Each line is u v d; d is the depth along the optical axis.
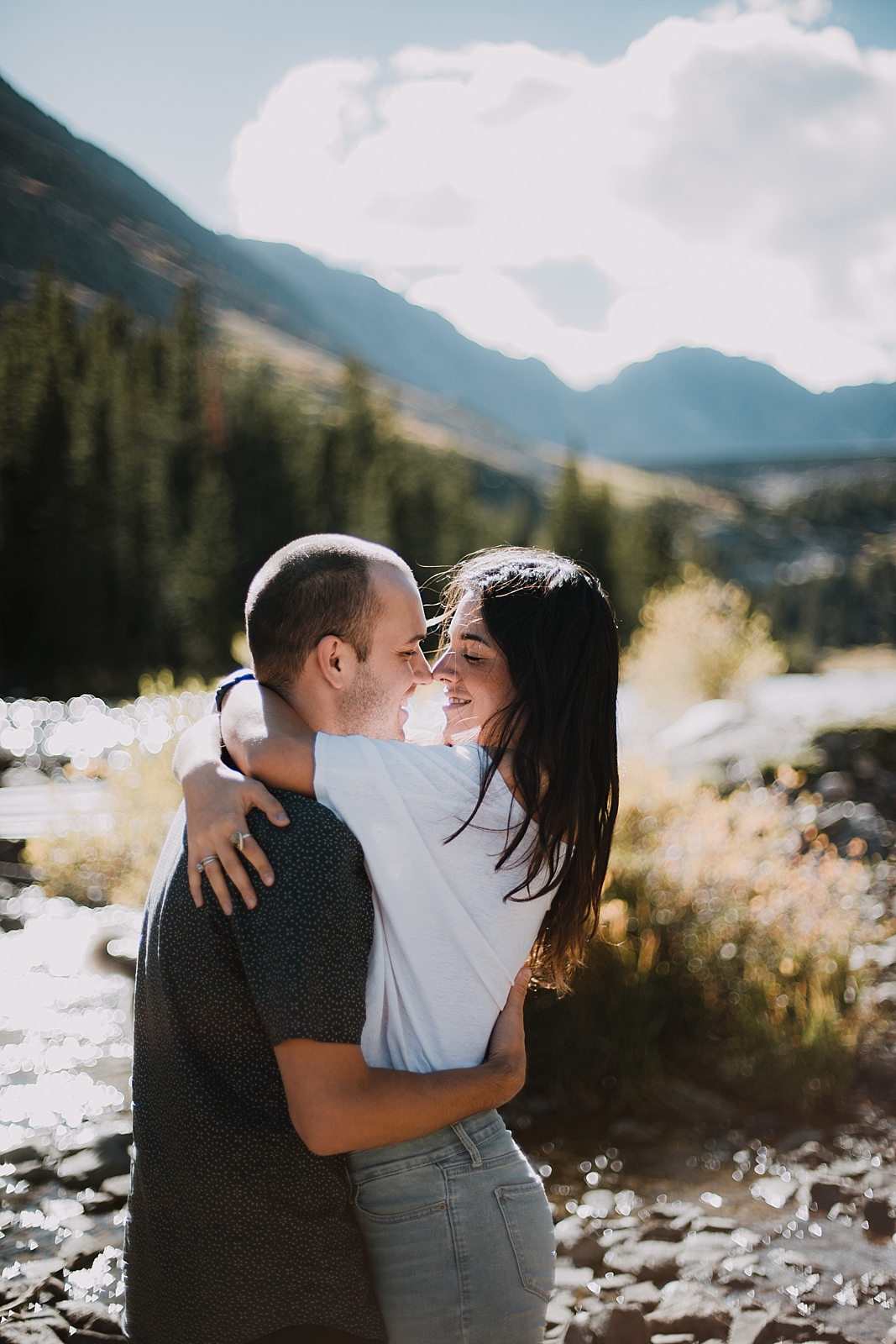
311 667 1.41
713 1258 2.55
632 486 168.50
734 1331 2.23
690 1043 3.84
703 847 4.47
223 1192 1.27
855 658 55.03
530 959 1.60
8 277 146.25
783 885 4.46
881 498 170.12
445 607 1.68
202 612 40.75
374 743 1.35
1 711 21.83
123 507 42.62
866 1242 2.68
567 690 1.44
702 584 14.70
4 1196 2.66
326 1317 1.30
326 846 1.22
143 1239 1.35
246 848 1.21
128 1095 3.28
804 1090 3.48
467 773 1.38
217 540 41.72
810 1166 3.10
